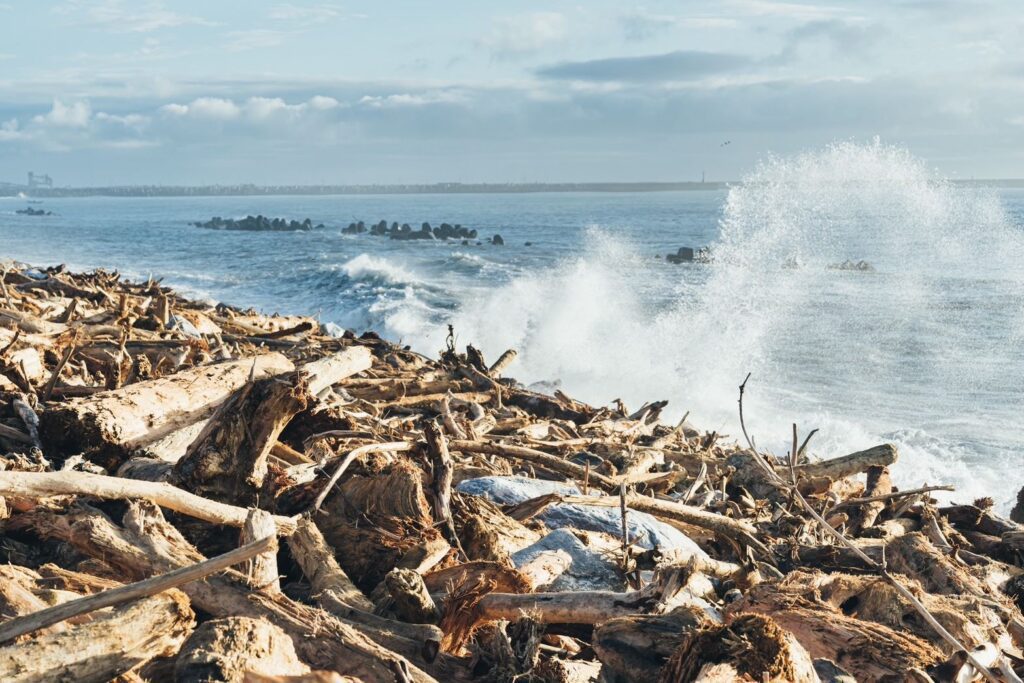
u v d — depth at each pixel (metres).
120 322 10.02
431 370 12.20
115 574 3.58
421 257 57.28
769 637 2.59
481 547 4.37
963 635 4.08
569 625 3.65
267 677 2.44
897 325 27.94
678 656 2.67
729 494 8.09
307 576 3.97
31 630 2.58
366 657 2.93
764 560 5.66
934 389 20.45
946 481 14.05
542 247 68.88
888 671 3.26
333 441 6.02
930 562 5.49
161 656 2.74
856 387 20.75
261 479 4.60
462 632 3.55
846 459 7.90
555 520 5.08
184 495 4.01
